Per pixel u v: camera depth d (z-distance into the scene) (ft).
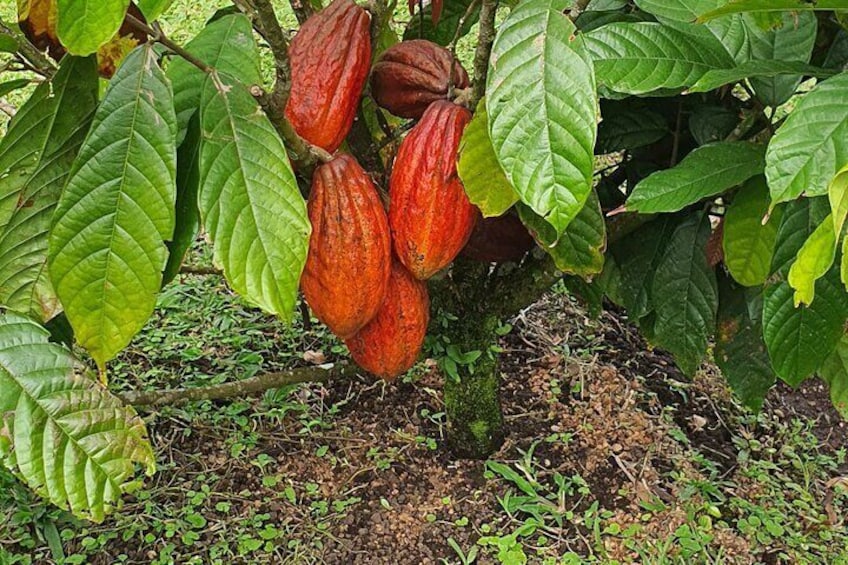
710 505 8.21
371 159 6.84
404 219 5.35
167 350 10.16
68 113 4.41
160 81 3.99
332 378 8.59
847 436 9.61
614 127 7.05
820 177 3.89
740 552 7.86
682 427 9.50
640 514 8.18
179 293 11.03
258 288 4.15
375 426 9.19
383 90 5.84
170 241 4.39
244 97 4.21
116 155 3.93
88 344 4.14
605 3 7.07
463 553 7.75
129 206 3.96
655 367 10.32
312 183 5.24
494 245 6.63
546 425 9.22
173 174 3.98
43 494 4.16
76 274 3.99
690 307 7.04
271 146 4.17
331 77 5.11
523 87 3.92
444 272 6.89
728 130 6.58
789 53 5.98
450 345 8.05
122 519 7.97
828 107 3.94
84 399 4.28
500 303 7.95
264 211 4.15
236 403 9.39
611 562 7.52
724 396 9.91
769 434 9.53
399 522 8.08
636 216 7.10
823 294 5.50
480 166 4.91
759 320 7.02
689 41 5.32
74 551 7.80
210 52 4.44
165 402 7.55
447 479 8.54
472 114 5.24
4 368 4.13
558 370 9.96
